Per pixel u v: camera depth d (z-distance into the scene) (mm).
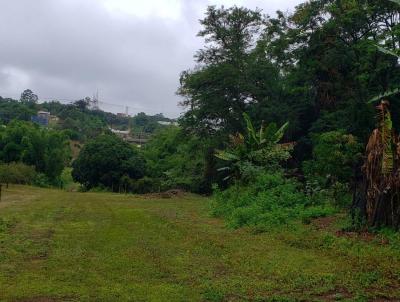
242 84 32719
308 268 8469
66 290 7145
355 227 11430
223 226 14555
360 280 7508
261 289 7219
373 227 11141
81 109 118438
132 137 102688
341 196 14719
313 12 27734
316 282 7512
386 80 24797
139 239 11922
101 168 52219
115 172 51875
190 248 10641
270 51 30922
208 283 7543
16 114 87750
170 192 32688
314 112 29922
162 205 23500
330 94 28016
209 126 35781
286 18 30531
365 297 6676
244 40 35000
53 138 56531
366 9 25578
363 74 25000
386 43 24281
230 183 23375
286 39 28625
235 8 34625
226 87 33406
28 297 6789
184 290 7199
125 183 48781
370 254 9234
